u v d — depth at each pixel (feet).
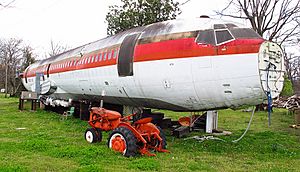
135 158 25.67
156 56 32.07
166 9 98.63
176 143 34.01
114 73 38.09
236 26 29.53
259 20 90.17
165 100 33.19
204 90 29.14
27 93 72.38
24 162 23.16
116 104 47.60
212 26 29.96
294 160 27.66
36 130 41.39
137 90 35.32
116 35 42.78
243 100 28.27
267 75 26.94
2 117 57.06
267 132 44.96
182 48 30.12
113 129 30.76
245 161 26.45
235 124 55.98
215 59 28.17
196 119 44.50
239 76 27.14
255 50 26.78
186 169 22.97
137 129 29.27
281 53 28.53
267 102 28.76
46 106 74.43
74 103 59.72
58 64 61.41
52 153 26.12
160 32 33.40
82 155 25.76
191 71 29.30
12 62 195.00
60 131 40.81
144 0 99.60
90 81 44.98
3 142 31.09
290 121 61.36
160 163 24.47
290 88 103.35
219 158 27.20
